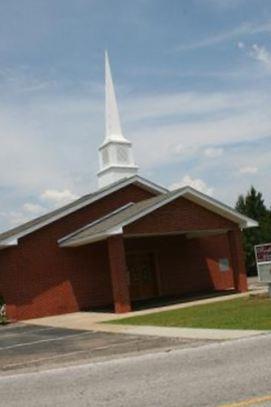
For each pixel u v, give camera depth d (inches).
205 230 1064.8
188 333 575.5
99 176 1338.6
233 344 477.1
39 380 406.0
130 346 528.4
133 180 1195.3
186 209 1037.8
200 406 286.5
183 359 429.4
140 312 919.0
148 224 991.6
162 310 902.4
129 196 1198.9
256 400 289.9
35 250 1072.8
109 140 1305.4
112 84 1348.4
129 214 987.9
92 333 682.8
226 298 992.2
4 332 840.9
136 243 1202.6
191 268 1263.5
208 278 1282.0
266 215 2142.0
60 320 945.5
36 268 1067.9
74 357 495.5
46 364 471.8
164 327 653.3
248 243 1985.7
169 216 1015.6
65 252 1101.7
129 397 320.8
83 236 1027.9
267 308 737.0
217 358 417.4
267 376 339.0
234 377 344.8
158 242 1231.5
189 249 1268.5
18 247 1058.1
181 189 1019.3
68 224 1112.8
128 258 1194.0
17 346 633.6
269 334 509.4
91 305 1112.8
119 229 954.7
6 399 352.2
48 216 1154.7
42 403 329.7
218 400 295.1
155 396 316.8
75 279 1103.6
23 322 1001.5
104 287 1132.5
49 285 1074.7
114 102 1337.4
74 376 406.9
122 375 390.3
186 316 746.2
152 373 385.7
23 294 1048.8
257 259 901.2
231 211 1071.6
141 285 1200.8
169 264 1237.7
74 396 339.6
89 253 1128.2
